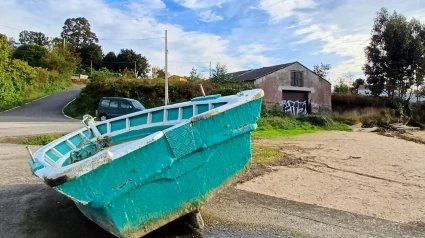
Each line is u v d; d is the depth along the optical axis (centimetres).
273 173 859
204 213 557
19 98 3103
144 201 392
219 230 492
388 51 3459
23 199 627
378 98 3434
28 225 514
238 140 466
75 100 3014
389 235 480
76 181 342
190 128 412
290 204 614
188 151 411
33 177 783
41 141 1306
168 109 658
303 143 1452
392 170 929
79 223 521
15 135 1368
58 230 497
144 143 371
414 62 3406
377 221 534
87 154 587
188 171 421
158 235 470
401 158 1122
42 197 638
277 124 2170
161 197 405
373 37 3556
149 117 686
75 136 668
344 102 3397
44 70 4050
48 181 328
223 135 440
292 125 2214
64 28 7806
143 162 379
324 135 1809
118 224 375
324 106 3238
